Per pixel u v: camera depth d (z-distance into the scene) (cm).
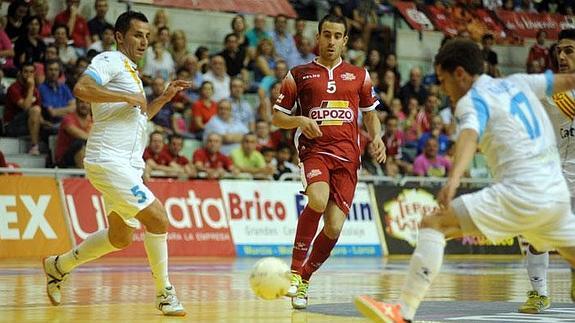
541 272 2106
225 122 4906
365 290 2738
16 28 4781
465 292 2702
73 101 4700
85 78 1908
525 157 1493
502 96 1512
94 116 2000
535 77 1560
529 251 2125
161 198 4497
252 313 2000
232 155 4822
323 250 2202
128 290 2592
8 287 2641
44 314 1933
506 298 2484
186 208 4569
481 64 1537
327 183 2180
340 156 2214
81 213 4362
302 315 1959
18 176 4228
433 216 1511
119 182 1958
